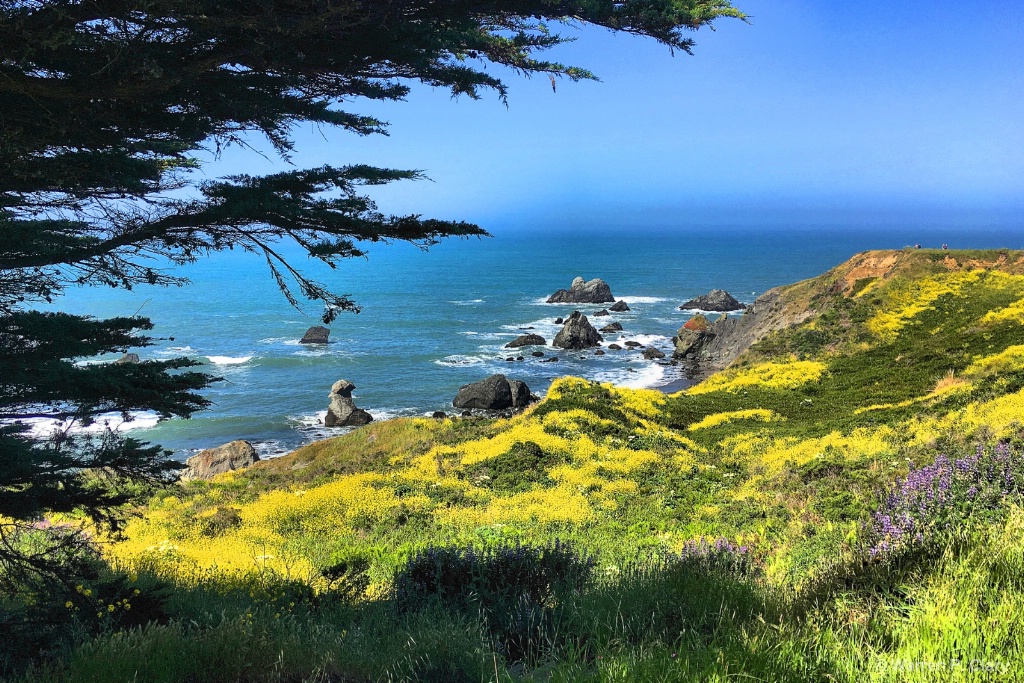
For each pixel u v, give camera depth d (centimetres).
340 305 663
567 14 547
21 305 693
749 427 3412
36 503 627
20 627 602
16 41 503
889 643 426
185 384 711
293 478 3192
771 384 4350
